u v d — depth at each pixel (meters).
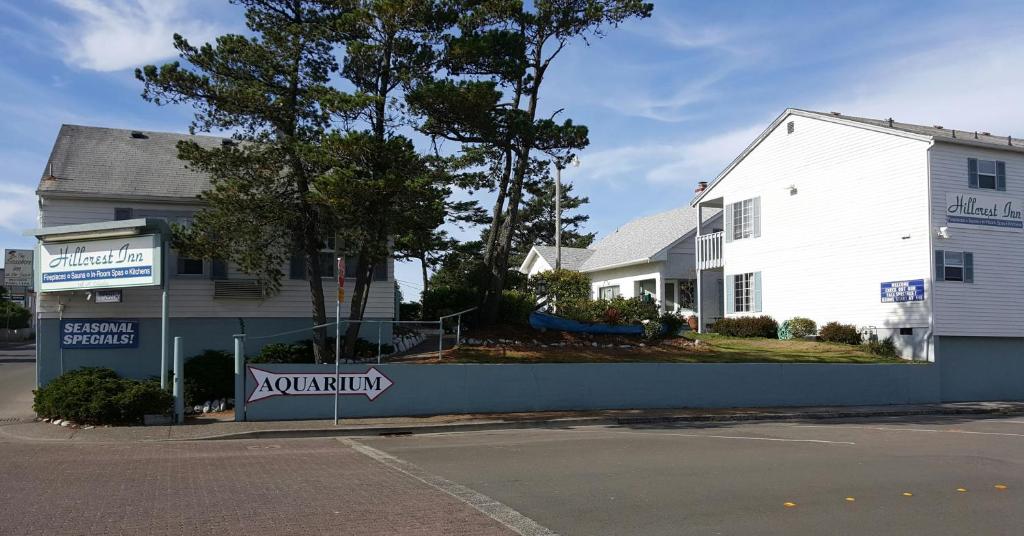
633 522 7.87
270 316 21.77
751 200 30.44
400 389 17.41
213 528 7.30
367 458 11.95
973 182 24.06
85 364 20.22
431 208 17.80
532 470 10.87
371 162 17.34
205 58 17.61
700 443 14.12
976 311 23.73
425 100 18.58
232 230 18.05
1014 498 9.29
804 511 8.46
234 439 14.45
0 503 8.31
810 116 27.61
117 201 20.67
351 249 18.84
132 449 12.86
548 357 21.08
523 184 24.52
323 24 18.52
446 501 8.70
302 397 16.55
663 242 35.34
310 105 18.31
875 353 24.17
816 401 21.73
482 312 24.23
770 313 29.25
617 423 17.86
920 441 14.70
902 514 8.40
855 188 25.80
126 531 7.15
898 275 24.14
